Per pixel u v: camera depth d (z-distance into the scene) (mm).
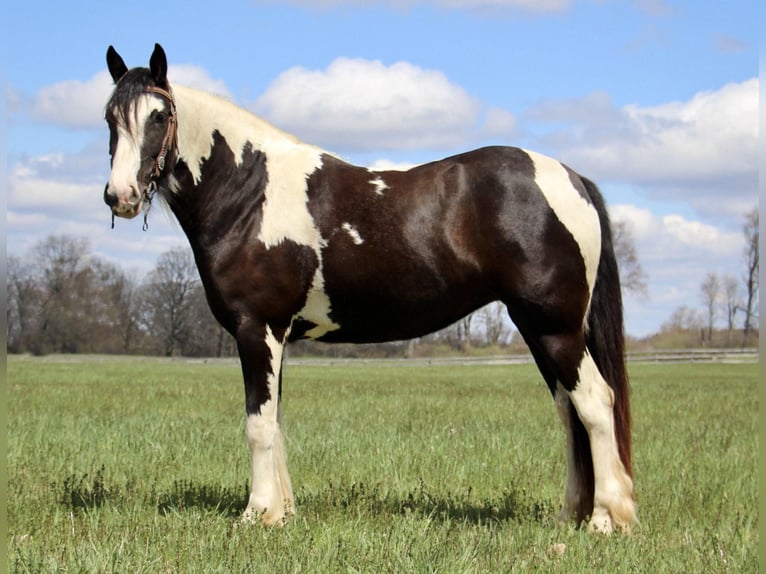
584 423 5898
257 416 6055
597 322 6098
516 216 5855
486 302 6203
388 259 6012
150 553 5172
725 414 14867
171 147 6129
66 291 69375
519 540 5555
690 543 5539
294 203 6129
